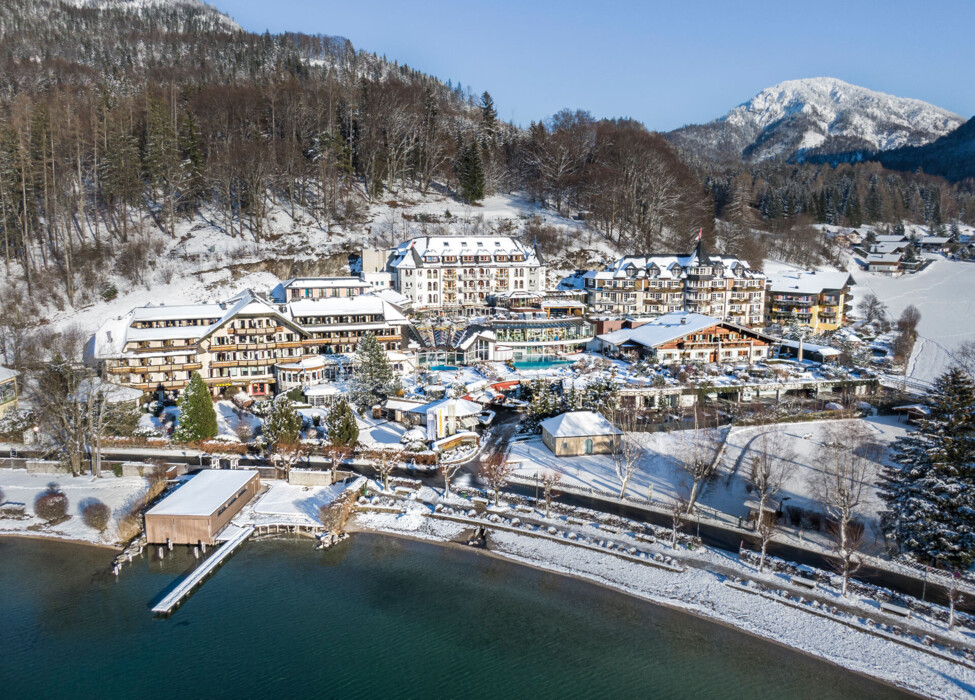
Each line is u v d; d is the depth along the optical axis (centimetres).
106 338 9419
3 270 11856
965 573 5484
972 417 5778
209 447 7969
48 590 5466
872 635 4788
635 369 10862
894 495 5872
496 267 14200
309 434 8238
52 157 12625
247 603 5284
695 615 5097
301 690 4300
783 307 15238
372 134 17525
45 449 7925
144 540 6166
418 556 5969
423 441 8144
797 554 5856
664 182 17775
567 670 4481
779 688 4312
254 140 15475
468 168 17762
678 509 5975
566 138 19675
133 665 4547
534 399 9050
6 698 4259
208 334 9488
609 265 15300
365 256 13925
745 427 9050
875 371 11769
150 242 13138
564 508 6681
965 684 4288
